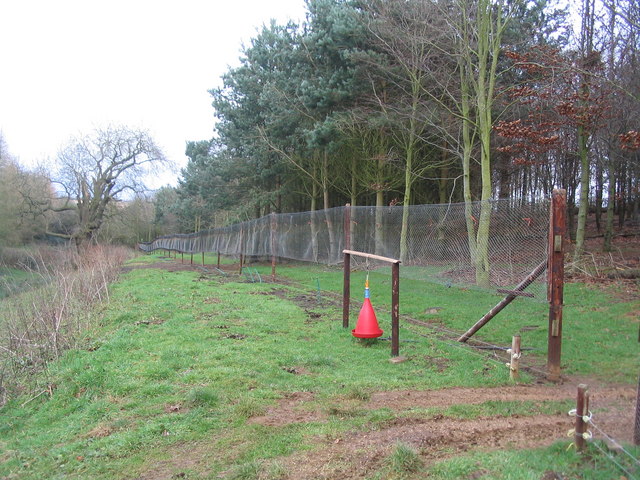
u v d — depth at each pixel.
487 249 6.74
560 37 14.20
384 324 7.78
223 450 3.54
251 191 22.92
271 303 9.95
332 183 21.28
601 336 6.30
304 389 4.76
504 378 4.95
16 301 8.83
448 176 19.78
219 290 12.27
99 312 9.31
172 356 5.79
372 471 3.06
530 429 3.63
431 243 8.25
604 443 3.16
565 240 4.80
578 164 18.14
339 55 16.09
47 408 4.70
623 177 18.48
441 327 7.45
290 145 20.73
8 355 6.34
